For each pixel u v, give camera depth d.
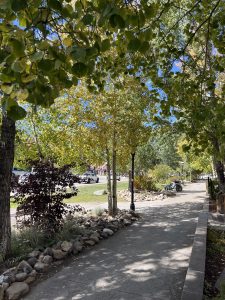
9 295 5.13
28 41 2.23
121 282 5.66
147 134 11.67
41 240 7.72
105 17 2.16
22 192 8.30
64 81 2.35
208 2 5.17
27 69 2.04
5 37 2.19
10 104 2.01
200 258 5.77
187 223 11.09
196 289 4.50
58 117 12.70
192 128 4.51
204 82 4.92
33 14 2.25
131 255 7.29
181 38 7.37
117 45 4.21
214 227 9.63
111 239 8.90
